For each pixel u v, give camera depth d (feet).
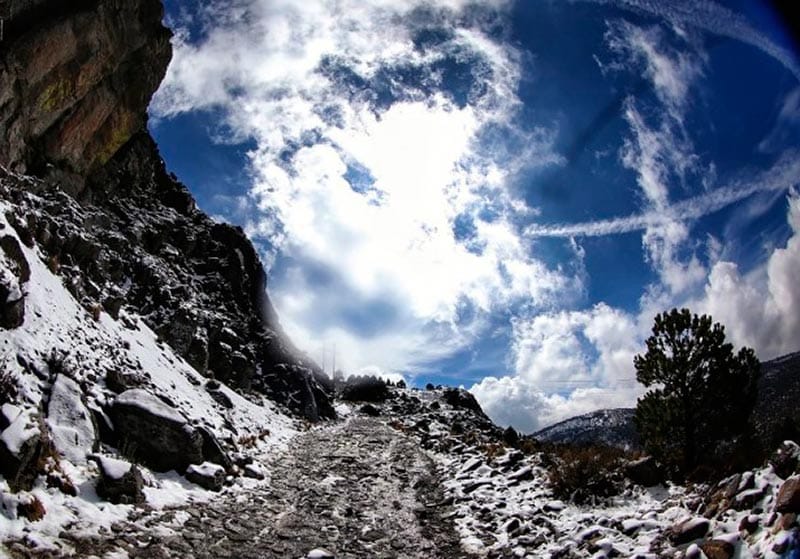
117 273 97.19
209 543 34.32
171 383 69.21
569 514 42.01
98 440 41.14
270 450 76.74
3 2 81.56
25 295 48.60
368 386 235.61
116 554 27.78
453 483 61.87
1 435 28.96
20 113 86.99
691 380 44.78
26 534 25.30
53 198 89.76
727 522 28.30
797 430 38.22
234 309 139.03
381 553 38.91
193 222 152.46
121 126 119.14
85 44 97.40
